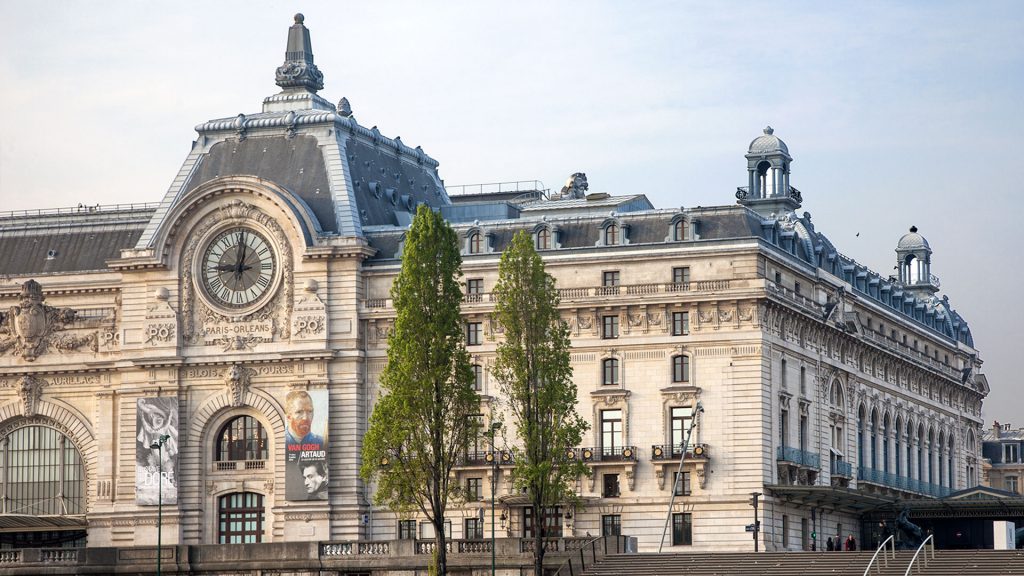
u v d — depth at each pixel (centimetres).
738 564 13638
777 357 16450
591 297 16450
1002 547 14375
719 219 16462
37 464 18050
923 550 13512
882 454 19125
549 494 14038
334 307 17000
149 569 14862
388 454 14200
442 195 19350
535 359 14312
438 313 14350
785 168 19325
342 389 16938
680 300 16238
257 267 17238
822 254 18212
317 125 17888
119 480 17438
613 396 16375
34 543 18050
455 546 14312
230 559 14750
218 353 17225
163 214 17838
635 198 18650
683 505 16112
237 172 17888
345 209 17288
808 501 16688
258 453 17200
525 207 18538
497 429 15800
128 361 17412
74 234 18650
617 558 14012
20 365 18025
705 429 16162
